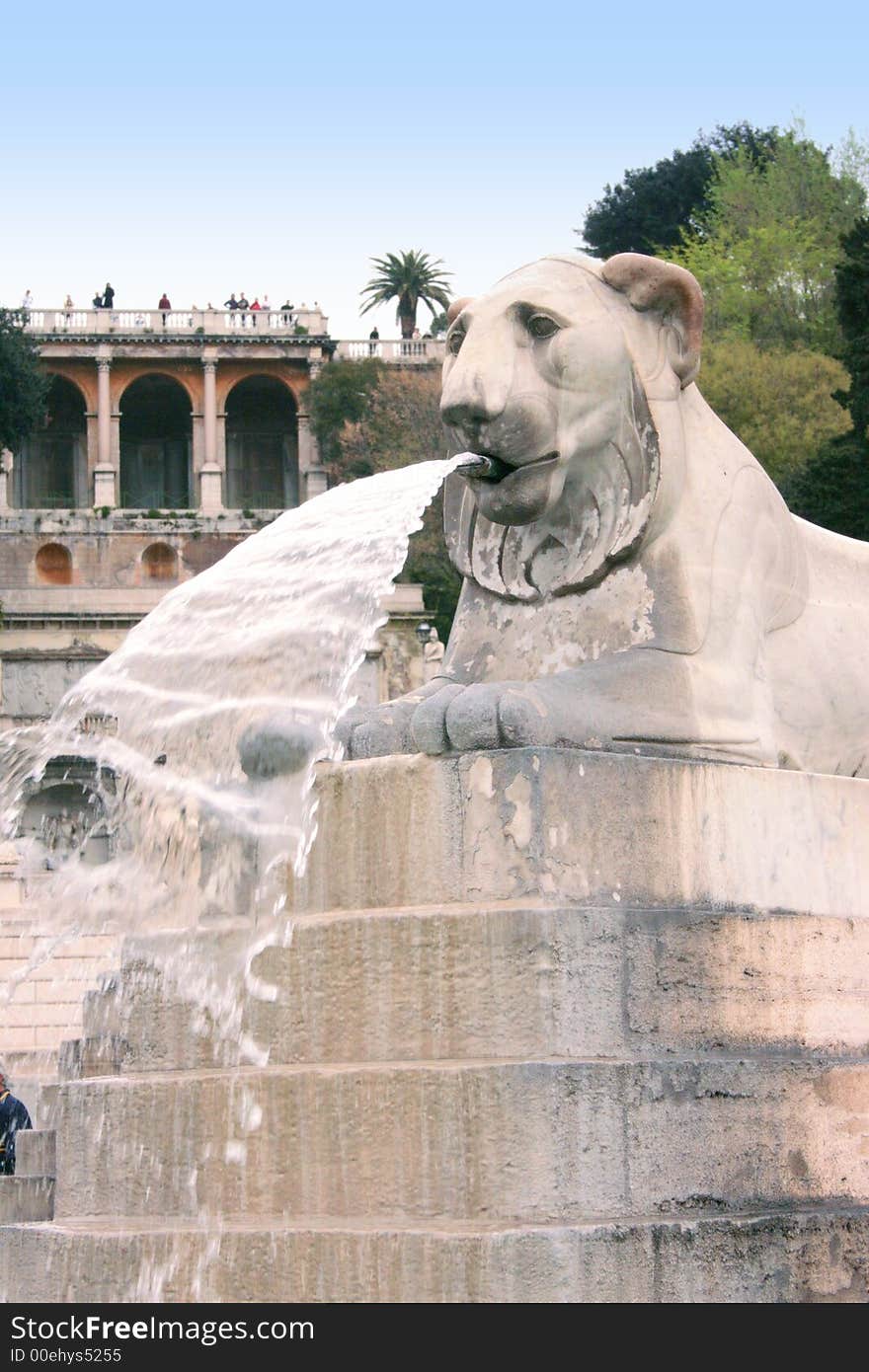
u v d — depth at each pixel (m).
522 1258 6.52
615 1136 6.84
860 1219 7.43
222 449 91.94
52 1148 10.02
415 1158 6.95
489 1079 6.79
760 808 7.94
